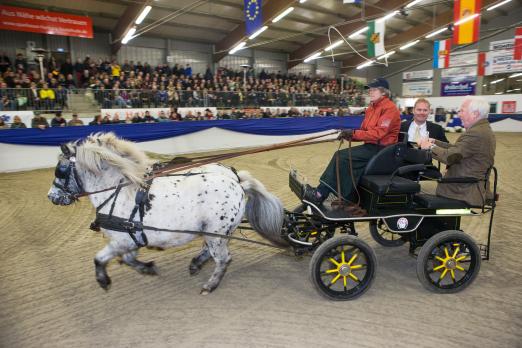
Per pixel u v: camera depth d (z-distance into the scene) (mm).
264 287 3631
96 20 18484
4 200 6742
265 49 26141
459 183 3531
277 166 10055
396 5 18688
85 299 3430
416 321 3049
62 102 12180
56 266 4086
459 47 24391
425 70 27906
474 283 3703
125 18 17656
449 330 2924
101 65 16375
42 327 3008
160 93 14008
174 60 22406
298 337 2838
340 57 29094
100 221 3076
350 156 3508
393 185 3277
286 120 15203
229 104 15820
